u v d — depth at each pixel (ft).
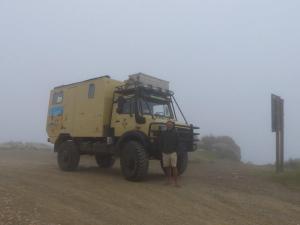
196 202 33.22
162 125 41.34
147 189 37.32
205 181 43.32
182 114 47.03
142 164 40.75
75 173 47.78
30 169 49.93
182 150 42.68
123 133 44.01
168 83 48.29
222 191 38.04
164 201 33.01
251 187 40.55
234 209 31.73
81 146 50.29
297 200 35.76
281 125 50.08
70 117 51.78
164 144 39.65
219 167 57.31
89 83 49.55
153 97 45.32
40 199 31.22
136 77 44.78
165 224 26.91
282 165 49.65
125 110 45.11
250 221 28.68
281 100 50.55
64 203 30.71
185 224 27.12
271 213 31.07
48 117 56.24
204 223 27.61
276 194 37.78
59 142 53.98
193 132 44.37
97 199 32.63
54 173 46.65
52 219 26.20
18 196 31.55
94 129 47.67
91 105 48.65
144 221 27.27
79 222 26.09
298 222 29.12
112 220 27.12
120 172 50.14
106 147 46.50
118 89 46.47
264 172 50.67
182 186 39.52
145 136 41.91
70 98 52.34
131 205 31.27
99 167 56.13
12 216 25.98
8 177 40.73
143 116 43.11
